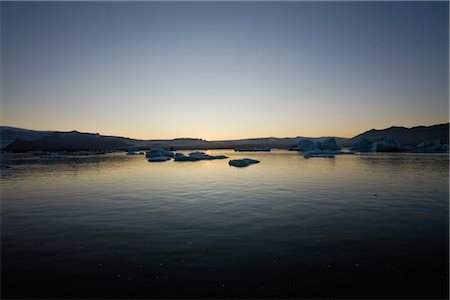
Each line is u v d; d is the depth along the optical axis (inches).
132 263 243.9
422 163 1456.7
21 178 898.1
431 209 434.9
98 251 271.3
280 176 909.2
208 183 752.3
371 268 230.7
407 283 207.0
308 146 3555.6
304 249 271.1
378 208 443.2
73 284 210.2
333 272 224.4
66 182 793.6
